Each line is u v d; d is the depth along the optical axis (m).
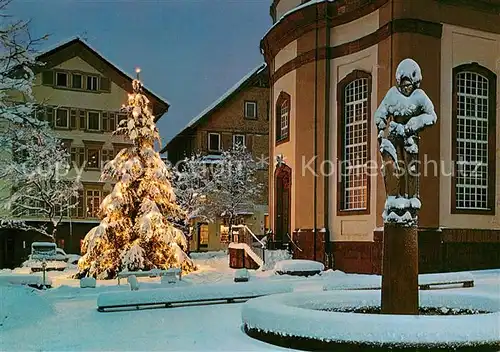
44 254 32.66
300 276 21.97
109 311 13.33
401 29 22.20
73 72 42.62
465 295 11.72
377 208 22.95
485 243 23.50
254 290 15.10
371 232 23.25
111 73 43.56
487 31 24.03
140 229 21.94
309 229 25.53
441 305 11.82
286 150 28.12
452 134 23.16
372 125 23.55
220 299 14.73
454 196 23.08
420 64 22.22
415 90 10.53
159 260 22.34
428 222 22.14
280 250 26.56
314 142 25.64
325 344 8.66
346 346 8.51
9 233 40.16
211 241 49.97
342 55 25.20
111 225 22.08
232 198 47.19
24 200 38.41
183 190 44.91
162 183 23.52
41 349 8.89
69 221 41.59
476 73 23.97
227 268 27.17
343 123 25.25
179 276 19.66
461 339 8.23
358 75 24.38
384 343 8.30
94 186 42.84
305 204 25.86
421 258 21.70
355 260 23.91
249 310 9.98
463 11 23.48
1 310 12.00
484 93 24.30
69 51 42.44
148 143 23.66
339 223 24.86
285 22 27.23
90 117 43.03
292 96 27.38
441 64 22.92
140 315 12.69
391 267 9.95
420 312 11.75
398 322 8.38
